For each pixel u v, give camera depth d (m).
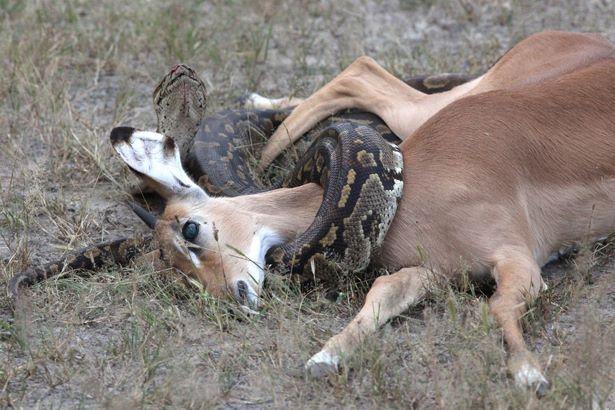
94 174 20.17
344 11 28.23
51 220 18.39
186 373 13.51
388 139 19.84
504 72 18.89
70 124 21.59
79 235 17.92
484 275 15.40
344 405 12.98
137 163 16.00
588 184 16.33
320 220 15.45
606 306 15.17
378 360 13.30
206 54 25.12
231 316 15.10
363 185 15.45
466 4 27.80
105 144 20.97
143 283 15.86
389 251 15.70
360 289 15.55
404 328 14.58
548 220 16.14
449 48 26.11
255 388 13.38
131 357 14.13
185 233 15.66
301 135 20.42
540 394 12.82
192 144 19.42
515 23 27.17
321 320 14.95
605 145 16.50
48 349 14.27
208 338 14.66
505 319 13.89
